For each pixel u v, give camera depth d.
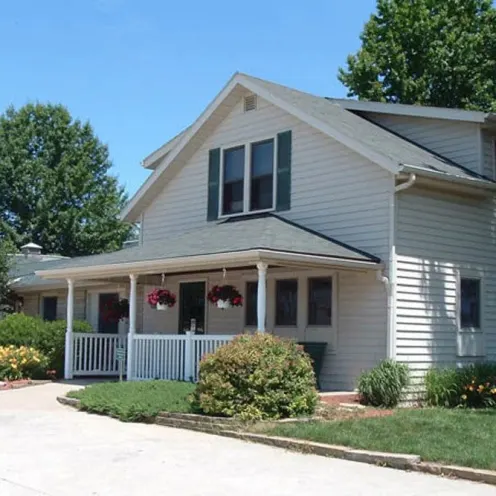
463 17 30.14
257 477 8.20
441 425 10.76
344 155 15.95
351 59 31.02
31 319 20.14
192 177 19.53
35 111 44.88
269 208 17.48
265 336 12.63
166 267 15.52
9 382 17.92
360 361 15.20
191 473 8.42
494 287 16.81
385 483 7.90
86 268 17.53
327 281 16.06
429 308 15.39
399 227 15.01
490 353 16.56
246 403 11.77
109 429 11.53
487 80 29.53
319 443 9.79
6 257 25.58
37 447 9.97
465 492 7.46
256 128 17.98
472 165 16.86
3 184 42.84
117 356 16.45
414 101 29.27
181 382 14.70
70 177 43.84
